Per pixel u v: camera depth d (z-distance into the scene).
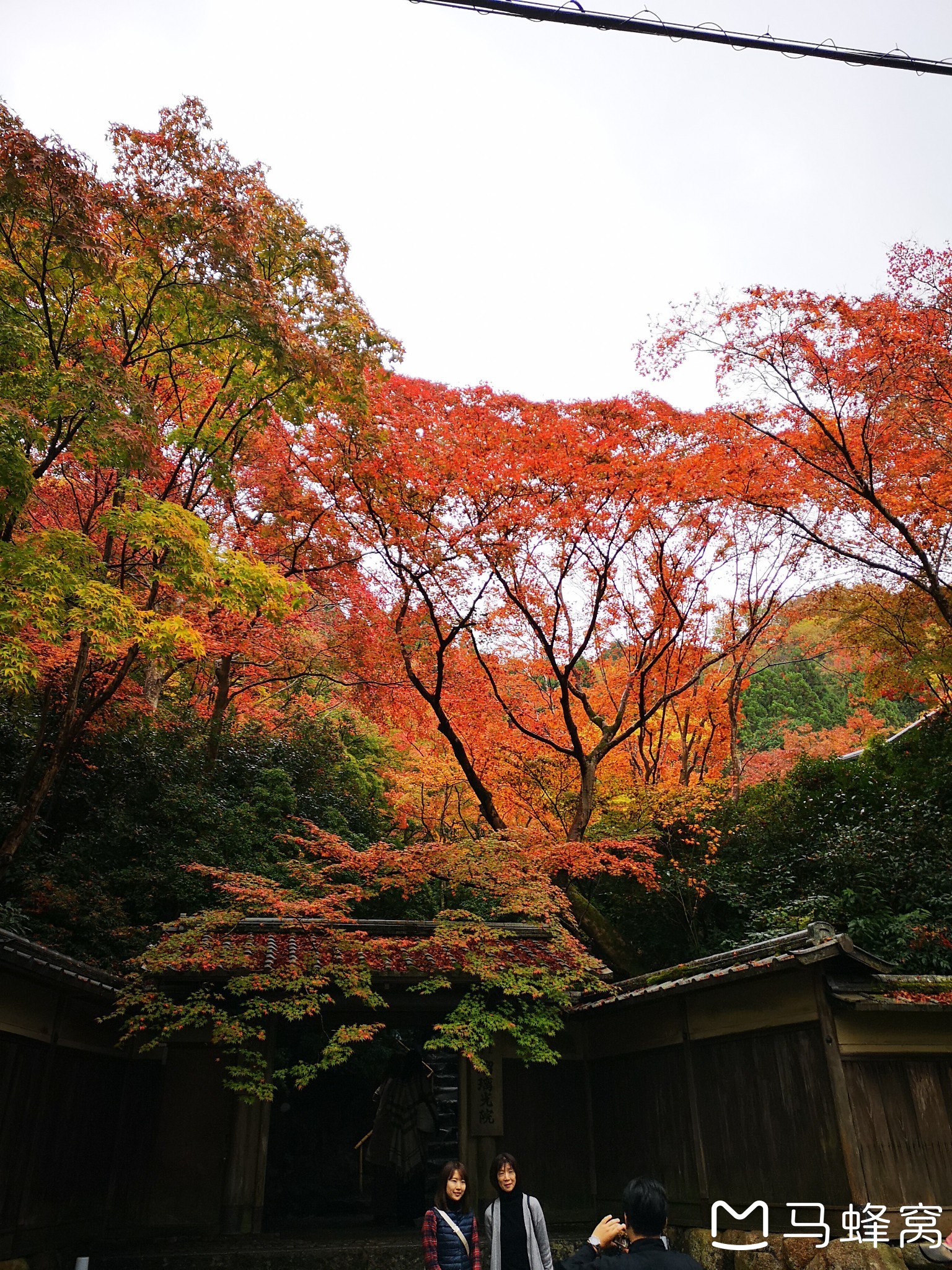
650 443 14.23
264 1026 9.77
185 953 9.09
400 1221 10.72
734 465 13.27
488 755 16.55
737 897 12.98
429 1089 11.27
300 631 17.48
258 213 10.69
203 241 9.60
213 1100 9.64
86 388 8.42
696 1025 9.02
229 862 13.87
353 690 17.86
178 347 10.73
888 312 11.83
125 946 11.74
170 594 12.15
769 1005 8.14
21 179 8.33
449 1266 5.09
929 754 14.43
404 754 21.23
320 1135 13.62
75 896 11.55
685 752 18.75
